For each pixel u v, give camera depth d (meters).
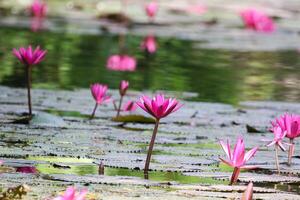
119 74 12.89
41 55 8.52
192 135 8.27
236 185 6.05
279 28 22.14
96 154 7.02
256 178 6.40
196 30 20.80
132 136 8.04
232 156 6.00
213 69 14.13
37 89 10.87
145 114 9.42
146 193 5.60
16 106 9.41
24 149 7.09
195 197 5.55
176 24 21.86
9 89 10.77
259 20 21.12
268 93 11.72
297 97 11.42
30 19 21.28
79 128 8.29
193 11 26.03
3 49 15.06
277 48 18.00
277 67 14.80
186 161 6.94
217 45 17.97
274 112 10.01
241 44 18.38
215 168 6.69
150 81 12.28
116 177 6.10
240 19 24.42
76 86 11.34
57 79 11.97
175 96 10.93
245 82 12.73
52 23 20.58
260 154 7.45
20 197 5.30
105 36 18.55
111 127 8.49
